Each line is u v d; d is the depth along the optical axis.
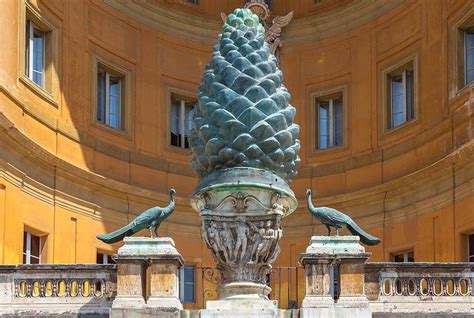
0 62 22.98
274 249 15.21
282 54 29.52
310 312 15.09
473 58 25.19
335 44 28.95
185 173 28.41
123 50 27.67
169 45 28.86
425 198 25.73
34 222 23.97
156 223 15.87
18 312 16.41
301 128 29.00
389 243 26.59
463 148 24.12
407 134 26.73
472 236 24.45
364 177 27.59
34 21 24.94
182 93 28.89
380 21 27.98
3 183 22.67
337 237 15.54
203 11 29.45
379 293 16.75
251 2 29.36
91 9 26.84
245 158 14.96
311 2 29.41
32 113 24.22
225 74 15.41
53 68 25.33
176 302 15.29
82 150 25.95
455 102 25.06
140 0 28.09
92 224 25.88
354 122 28.19
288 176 15.50
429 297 16.73
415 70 26.67
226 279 15.18
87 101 26.44
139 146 27.70
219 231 15.03
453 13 25.41
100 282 16.72
